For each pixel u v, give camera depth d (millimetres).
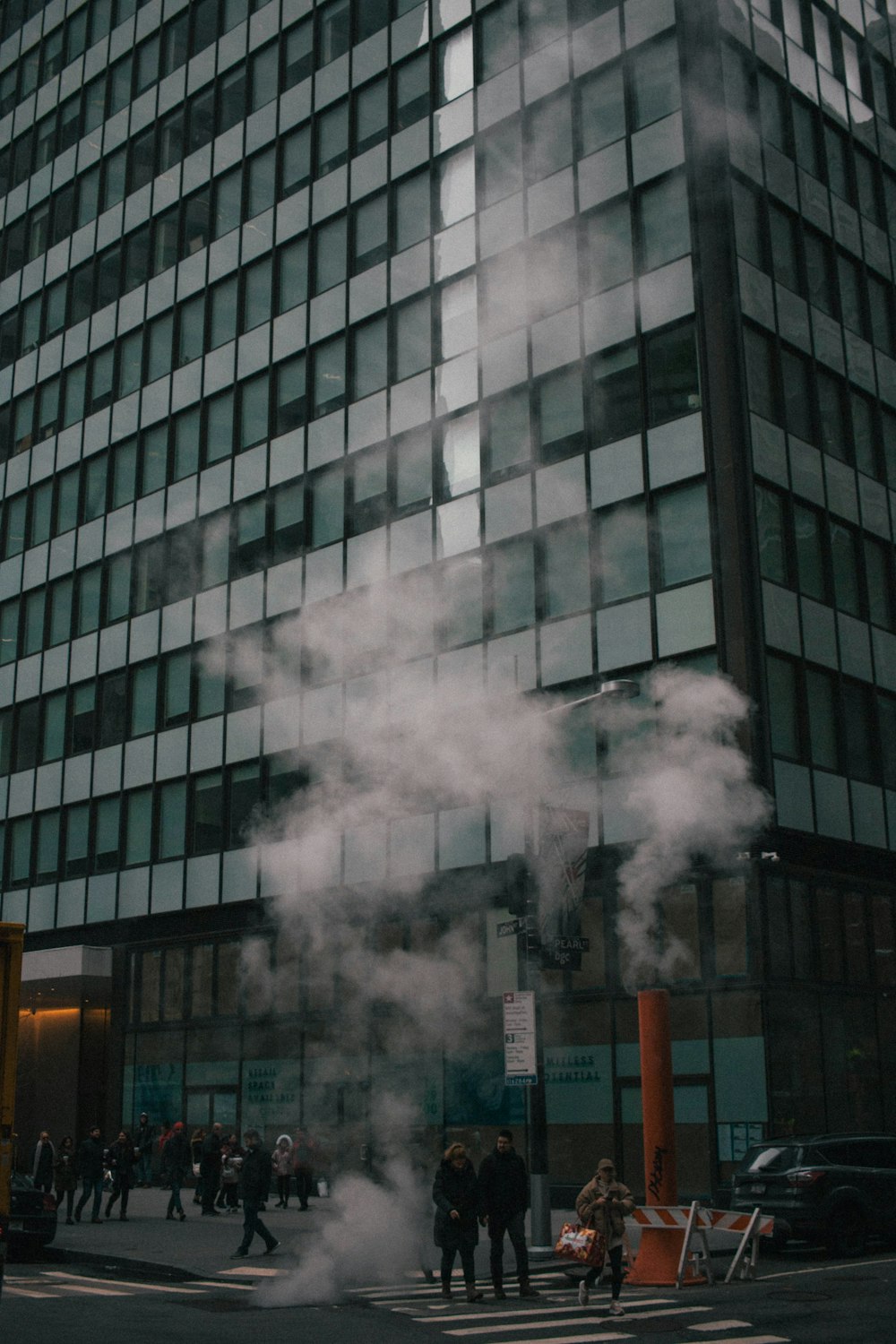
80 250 42875
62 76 45562
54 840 38594
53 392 42656
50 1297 14562
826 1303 13227
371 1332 11727
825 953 25109
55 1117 36688
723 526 25391
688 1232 15289
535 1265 16906
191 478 36844
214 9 39969
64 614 40188
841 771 26438
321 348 34062
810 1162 17828
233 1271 16516
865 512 29078
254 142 37500
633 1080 24562
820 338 28953
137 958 35188
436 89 32812
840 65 32188
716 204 26938
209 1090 32188
